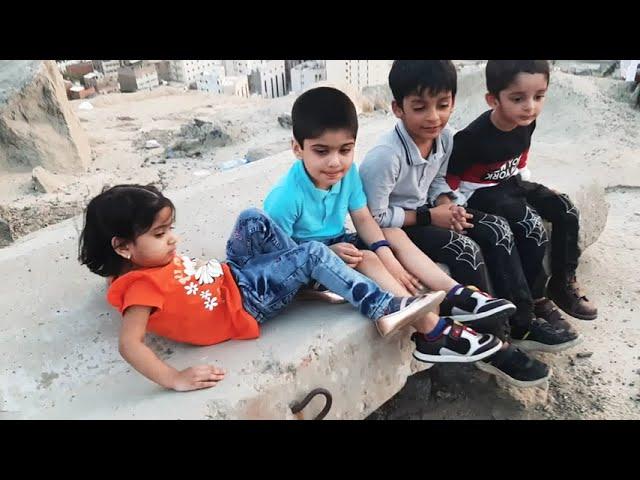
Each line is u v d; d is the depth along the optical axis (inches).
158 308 68.8
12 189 235.5
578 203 115.5
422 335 78.8
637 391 97.8
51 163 256.4
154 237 67.5
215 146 281.1
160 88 426.3
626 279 125.7
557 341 93.0
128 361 66.6
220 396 65.9
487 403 96.0
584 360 104.9
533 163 128.8
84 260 70.1
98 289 89.8
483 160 94.0
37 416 66.3
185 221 108.7
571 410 94.8
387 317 73.4
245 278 75.9
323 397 74.2
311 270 75.7
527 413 94.3
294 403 70.9
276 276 75.7
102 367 74.2
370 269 82.0
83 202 220.1
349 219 106.1
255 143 277.0
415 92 80.4
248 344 73.9
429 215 91.0
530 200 102.3
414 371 85.2
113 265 70.4
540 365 84.0
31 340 79.0
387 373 81.4
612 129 205.5
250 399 66.4
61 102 267.0
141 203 66.2
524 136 95.1
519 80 85.4
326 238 87.1
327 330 75.3
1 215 206.4
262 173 130.9
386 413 94.0
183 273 71.4
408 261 86.2
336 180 78.7
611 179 169.9
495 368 84.9
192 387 66.7
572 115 217.2
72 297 88.0
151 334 77.7
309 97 76.1
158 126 338.0
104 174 255.9
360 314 78.2
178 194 121.1
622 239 140.7
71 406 67.7
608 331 111.4
